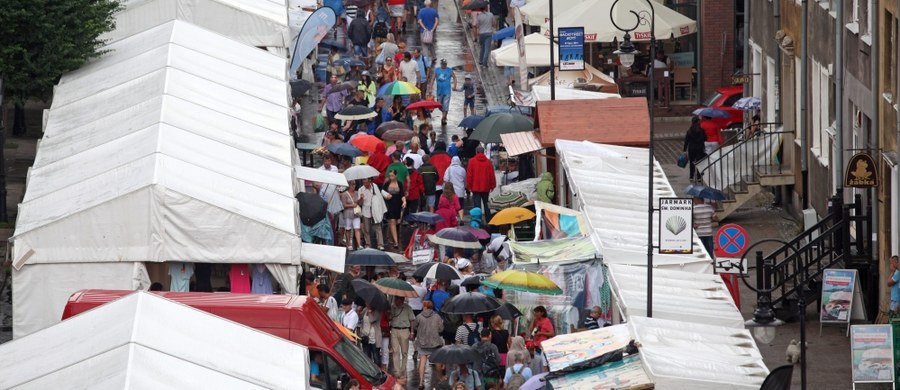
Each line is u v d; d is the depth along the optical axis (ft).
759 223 256.93
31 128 295.89
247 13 280.72
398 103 313.32
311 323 151.84
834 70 233.35
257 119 219.82
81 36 243.60
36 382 108.06
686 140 283.18
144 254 173.37
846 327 194.18
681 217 163.63
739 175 262.67
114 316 118.42
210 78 233.35
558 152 234.17
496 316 178.60
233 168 191.52
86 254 173.06
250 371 113.19
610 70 347.56
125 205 173.17
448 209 239.91
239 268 177.88
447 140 310.65
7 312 195.31
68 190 182.09
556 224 200.23
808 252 222.69
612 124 246.68
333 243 230.68
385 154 261.65
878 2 202.18
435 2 424.05
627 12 329.31
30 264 172.86
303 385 113.29
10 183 249.55
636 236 191.11
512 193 240.94
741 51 347.97
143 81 226.17
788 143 266.16
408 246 236.22
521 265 183.52
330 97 313.12
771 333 155.12
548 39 327.06
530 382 153.99
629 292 167.73
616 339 148.77
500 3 396.98
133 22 276.62
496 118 265.13
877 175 197.16
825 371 179.11
